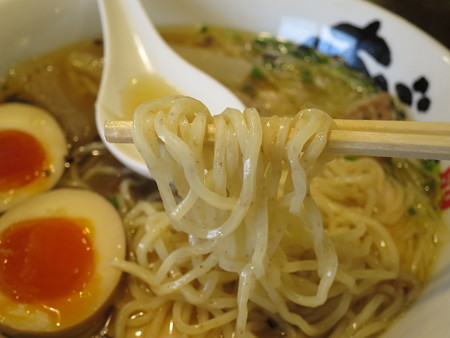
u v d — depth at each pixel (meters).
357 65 0.20
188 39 0.21
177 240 0.15
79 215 0.15
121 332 0.14
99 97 0.17
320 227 0.12
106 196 0.16
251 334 0.13
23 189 0.16
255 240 0.12
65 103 0.19
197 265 0.13
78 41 0.21
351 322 0.14
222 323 0.13
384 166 0.18
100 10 0.19
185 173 0.11
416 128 0.11
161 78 0.19
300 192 0.11
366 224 0.16
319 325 0.14
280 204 0.12
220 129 0.11
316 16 0.20
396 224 0.16
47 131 0.17
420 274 0.15
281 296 0.13
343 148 0.11
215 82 0.18
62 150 0.17
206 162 0.11
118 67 0.19
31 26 0.19
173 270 0.14
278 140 0.11
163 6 0.21
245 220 0.12
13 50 0.19
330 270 0.12
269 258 0.12
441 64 0.17
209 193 0.11
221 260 0.12
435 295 0.13
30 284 0.13
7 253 0.14
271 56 0.21
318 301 0.13
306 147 0.11
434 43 0.17
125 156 0.16
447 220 0.15
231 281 0.14
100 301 0.13
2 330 0.13
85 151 0.17
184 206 0.11
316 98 0.20
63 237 0.14
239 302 0.12
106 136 0.11
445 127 0.11
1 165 0.16
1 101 0.18
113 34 0.19
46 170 0.17
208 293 0.13
